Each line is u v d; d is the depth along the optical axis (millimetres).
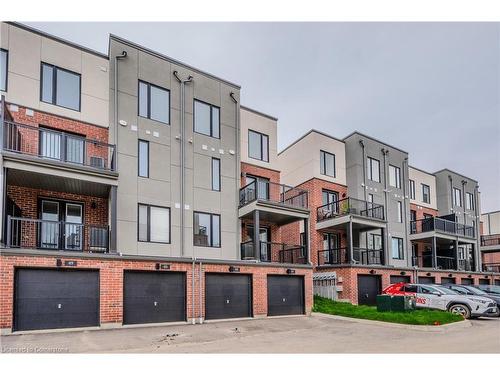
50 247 14688
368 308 18594
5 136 12977
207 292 16031
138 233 16203
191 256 17438
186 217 17594
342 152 27281
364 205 26172
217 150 19250
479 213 38031
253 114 22078
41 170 12977
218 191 18922
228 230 18922
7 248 11906
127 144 16516
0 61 14523
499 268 36469
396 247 28391
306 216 20031
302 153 26500
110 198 14625
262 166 21828
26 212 14438
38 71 15242
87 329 12914
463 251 34531
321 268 23719
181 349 10312
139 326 13906
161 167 17297
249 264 17156
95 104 16359
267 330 13922
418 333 13406
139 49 17578
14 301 12023
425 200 33531
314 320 16859
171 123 17938
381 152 28578
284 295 18359
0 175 12141
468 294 19531
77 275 13164
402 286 19797
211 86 19641
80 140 14398
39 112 15000
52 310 12594
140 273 14508
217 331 13391
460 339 12125
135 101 17062
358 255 25344
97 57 16766
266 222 21344
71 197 15477
